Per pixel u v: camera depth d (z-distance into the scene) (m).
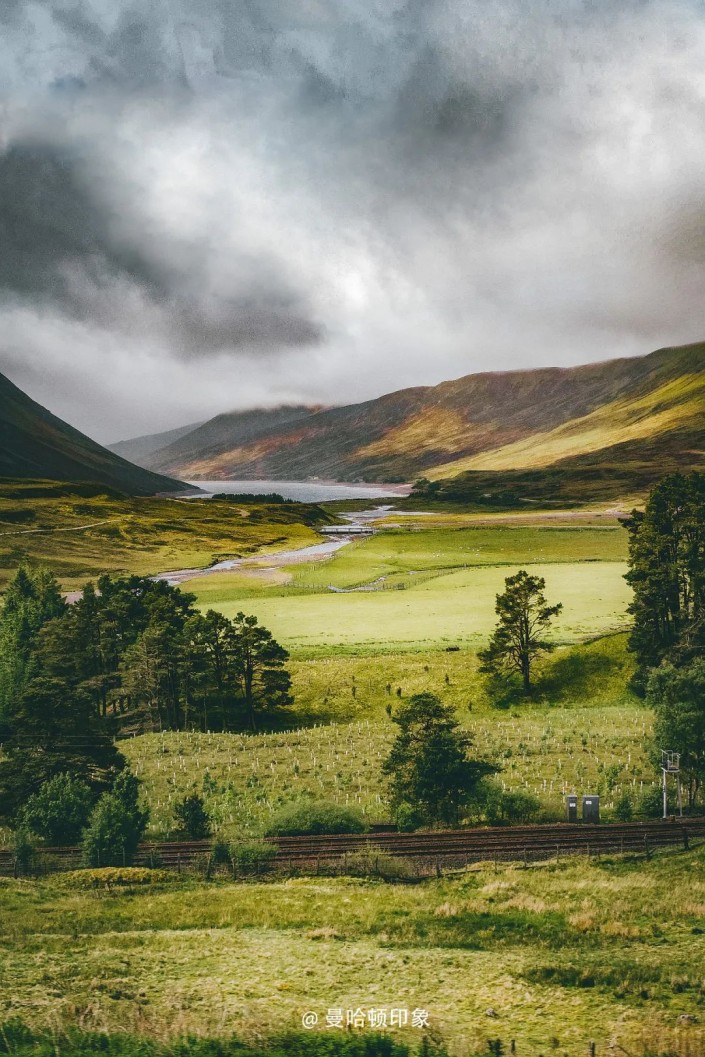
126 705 106.19
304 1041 20.52
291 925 33.81
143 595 125.19
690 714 58.31
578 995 24.27
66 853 50.44
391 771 58.50
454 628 126.94
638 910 33.59
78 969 27.17
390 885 40.91
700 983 24.52
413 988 25.20
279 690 101.00
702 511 91.69
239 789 67.56
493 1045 20.20
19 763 62.84
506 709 94.81
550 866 42.53
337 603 152.62
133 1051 19.55
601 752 72.62
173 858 48.44
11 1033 20.50
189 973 26.91
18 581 129.38
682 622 92.69
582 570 179.12
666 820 52.34
